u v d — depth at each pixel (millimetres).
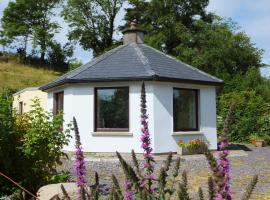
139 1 48688
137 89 15258
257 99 23625
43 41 70875
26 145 7582
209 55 37562
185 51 39188
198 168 11930
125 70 15781
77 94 16078
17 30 71562
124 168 3553
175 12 46188
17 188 7633
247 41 38906
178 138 15812
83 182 3551
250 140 21531
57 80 17672
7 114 7836
